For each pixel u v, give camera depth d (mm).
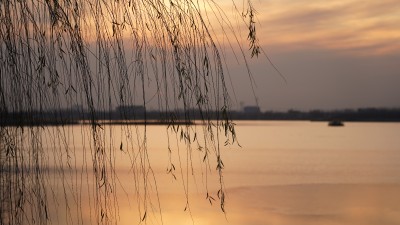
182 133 3377
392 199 21562
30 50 3205
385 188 25188
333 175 31156
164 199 17172
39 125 3246
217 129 3348
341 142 80062
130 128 3367
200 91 3334
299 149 59969
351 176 30547
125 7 3324
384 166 37375
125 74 3322
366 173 32344
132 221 11367
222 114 3340
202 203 17453
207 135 3363
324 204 20125
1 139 3164
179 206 16609
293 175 31000
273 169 34625
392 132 141375
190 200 17562
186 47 3336
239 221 16109
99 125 3328
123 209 12023
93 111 3305
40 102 3229
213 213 16453
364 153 52781
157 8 3348
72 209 7469
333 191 24000
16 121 3193
